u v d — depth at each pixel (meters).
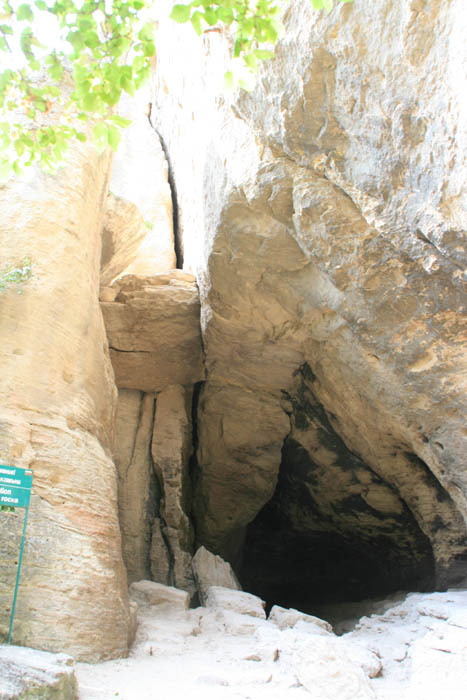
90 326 6.98
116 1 3.88
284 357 10.38
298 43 6.62
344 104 6.59
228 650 6.11
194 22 3.71
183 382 11.39
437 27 5.35
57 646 4.65
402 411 8.62
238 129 8.26
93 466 5.82
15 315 5.97
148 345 10.92
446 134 5.57
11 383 5.62
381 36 5.84
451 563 9.64
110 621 5.09
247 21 3.79
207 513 11.55
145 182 16.47
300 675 5.26
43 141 4.29
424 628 6.88
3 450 5.16
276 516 12.28
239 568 12.25
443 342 7.64
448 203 5.93
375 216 6.90
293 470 11.59
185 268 14.23
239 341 10.26
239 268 9.03
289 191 7.73
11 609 4.60
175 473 10.50
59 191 6.99
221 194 8.59
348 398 9.81
